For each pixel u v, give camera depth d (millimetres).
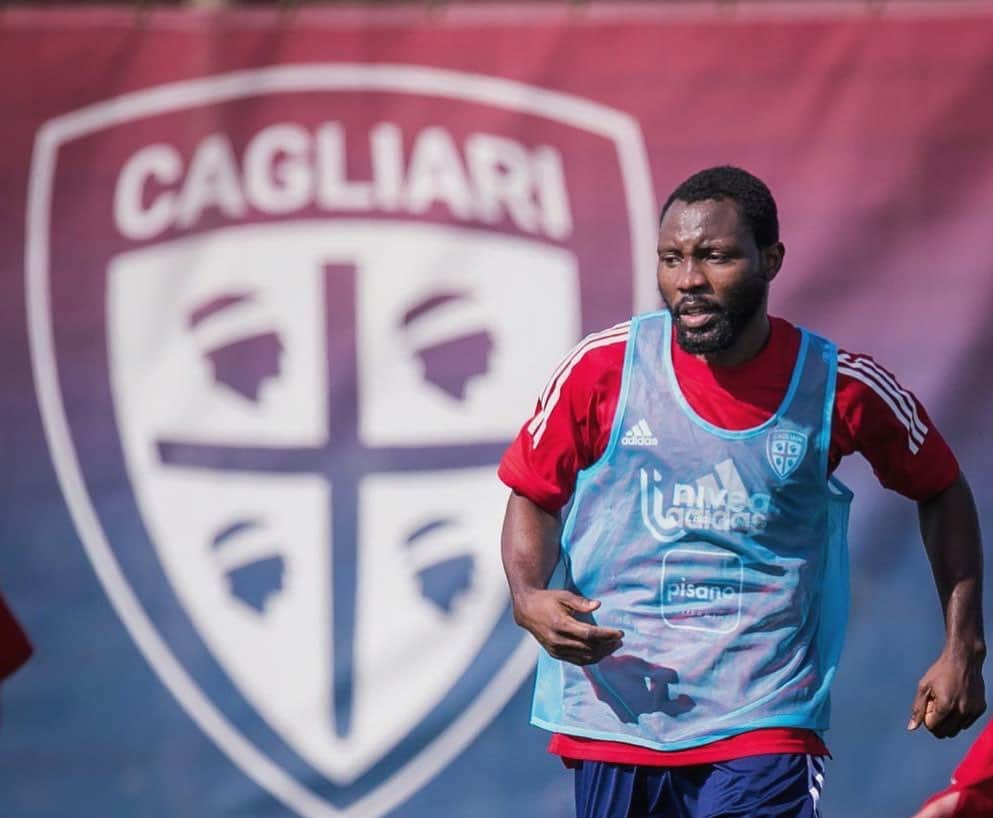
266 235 19766
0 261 19750
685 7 19594
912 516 19266
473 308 19641
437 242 19688
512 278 19609
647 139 19531
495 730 19422
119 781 19531
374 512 19547
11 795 19562
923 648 19219
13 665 12781
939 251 19281
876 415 12734
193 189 19859
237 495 19625
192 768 19516
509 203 19641
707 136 19500
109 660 19594
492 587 19500
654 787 12898
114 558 19625
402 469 19594
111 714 19562
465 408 19594
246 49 19922
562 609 11781
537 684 13531
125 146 19875
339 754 19438
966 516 13055
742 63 19516
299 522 19594
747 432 12516
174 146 19875
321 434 19641
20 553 19625
